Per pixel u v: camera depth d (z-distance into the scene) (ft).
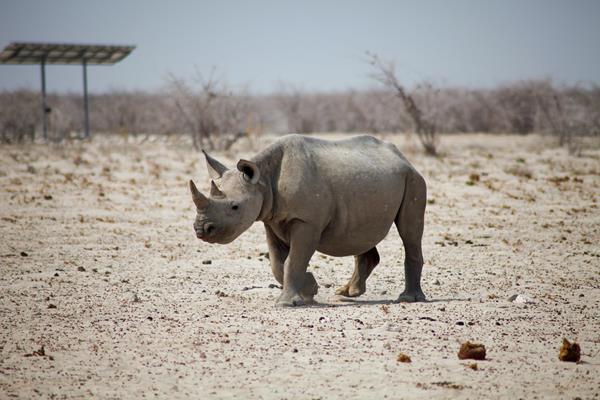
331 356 98.02
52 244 187.32
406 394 84.69
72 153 438.40
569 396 83.92
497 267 163.94
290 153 126.00
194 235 204.23
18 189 278.05
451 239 198.18
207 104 501.15
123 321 116.26
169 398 84.33
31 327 112.88
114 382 89.20
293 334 107.96
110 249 183.01
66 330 111.14
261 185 123.34
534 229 211.41
